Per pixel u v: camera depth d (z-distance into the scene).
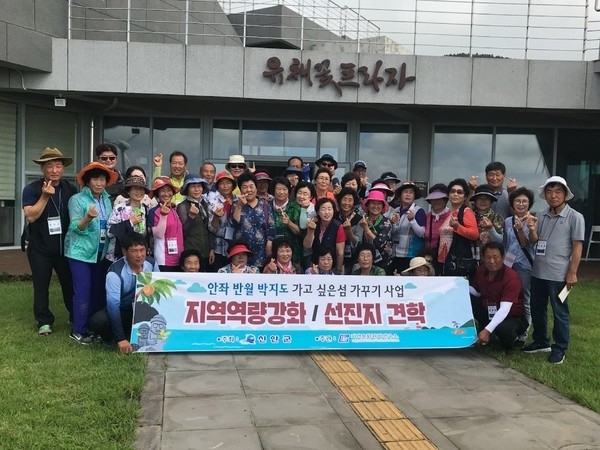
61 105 10.95
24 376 4.02
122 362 4.39
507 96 10.74
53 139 12.19
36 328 5.43
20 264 9.69
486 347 5.30
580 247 4.77
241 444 3.12
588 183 13.00
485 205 5.56
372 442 3.21
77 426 3.24
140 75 10.46
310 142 12.77
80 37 11.23
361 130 12.76
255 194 5.65
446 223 5.59
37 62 10.09
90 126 12.73
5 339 5.00
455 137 12.78
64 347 4.80
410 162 12.74
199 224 5.57
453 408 3.76
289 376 4.33
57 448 2.98
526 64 10.70
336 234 5.59
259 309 4.97
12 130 11.47
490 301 5.21
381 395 3.97
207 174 6.79
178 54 10.49
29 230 5.22
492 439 3.29
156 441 3.12
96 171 5.04
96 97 11.27
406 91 10.66
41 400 3.59
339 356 4.91
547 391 4.12
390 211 6.12
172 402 3.70
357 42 11.04
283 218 5.59
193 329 4.82
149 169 12.74
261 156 12.73
